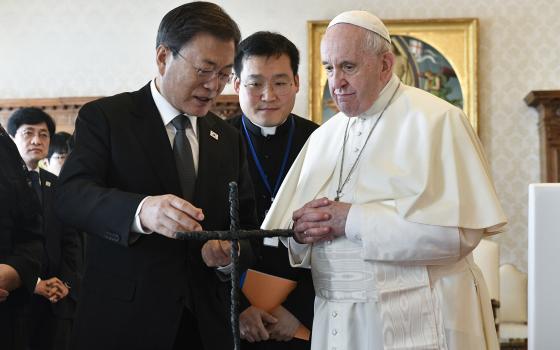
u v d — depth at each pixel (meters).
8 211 2.79
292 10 8.32
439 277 2.48
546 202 2.03
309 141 2.96
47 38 8.55
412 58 8.17
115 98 2.48
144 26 8.52
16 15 8.59
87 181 2.31
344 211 2.46
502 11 8.21
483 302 2.57
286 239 2.75
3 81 8.52
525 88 8.15
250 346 3.15
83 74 8.49
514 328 6.11
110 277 2.32
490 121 8.14
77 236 5.02
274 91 3.40
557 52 8.13
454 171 2.46
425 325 2.42
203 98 2.39
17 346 2.83
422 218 2.36
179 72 2.34
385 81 2.66
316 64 8.20
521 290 6.54
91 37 8.53
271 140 3.53
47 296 4.54
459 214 2.38
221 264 2.35
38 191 4.95
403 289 2.44
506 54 8.18
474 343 2.46
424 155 2.48
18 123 5.17
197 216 2.08
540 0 8.19
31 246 2.86
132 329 2.28
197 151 2.55
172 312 2.30
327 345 2.54
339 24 2.57
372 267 2.46
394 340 2.41
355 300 2.49
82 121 2.42
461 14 8.24
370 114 2.68
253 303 2.99
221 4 8.37
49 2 8.59
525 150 8.09
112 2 8.55
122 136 2.39
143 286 2.30
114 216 2.18
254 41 3.39
